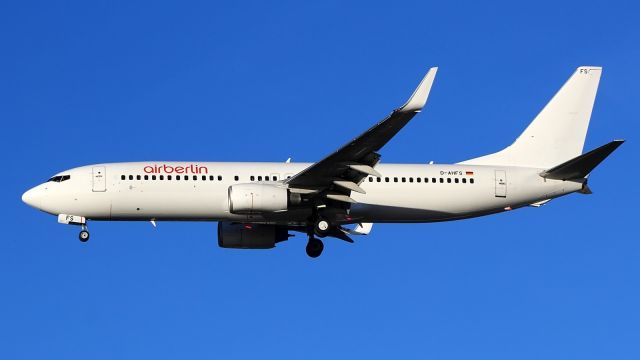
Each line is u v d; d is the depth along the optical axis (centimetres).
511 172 16050
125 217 15175
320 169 14512
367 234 17050
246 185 14825
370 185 15575
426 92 12850
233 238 15988
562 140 16450
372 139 13812
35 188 15238
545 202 16200
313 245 15862
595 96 16562
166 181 15075
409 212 15712
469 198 15825
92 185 15000
